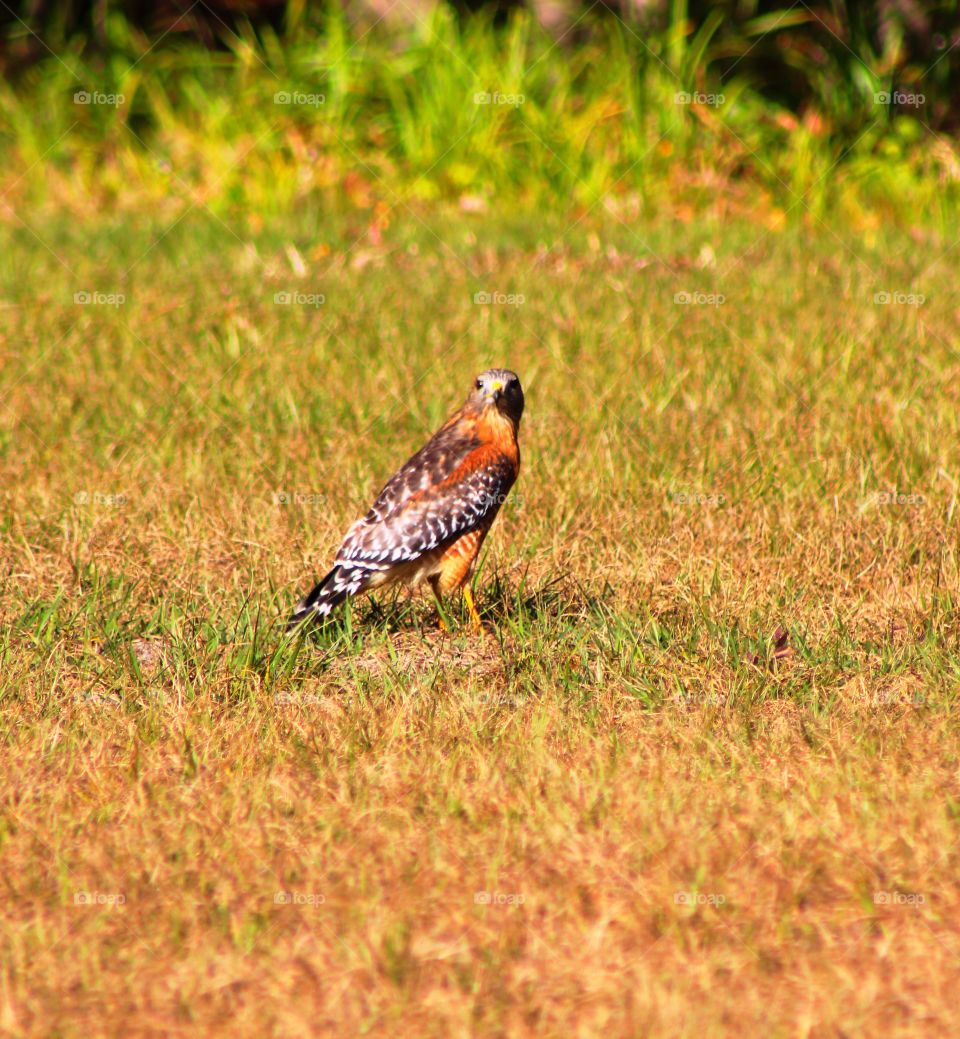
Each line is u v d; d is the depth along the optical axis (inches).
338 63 1135.6
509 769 338.6
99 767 343.6
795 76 1175.0
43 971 268.2
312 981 264.4
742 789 328.2
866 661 397.7
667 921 278.4
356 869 299.4
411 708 371.9
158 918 284.2
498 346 710.5
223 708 378.9
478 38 1140.5
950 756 340.2
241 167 1090.1
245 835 311.4
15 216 1079.0
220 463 561.9
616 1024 249.6
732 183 1051.3
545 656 407.5
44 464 574.9
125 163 1160.2
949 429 576.7
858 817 311.6
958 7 1146.7
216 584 465.4
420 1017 253.6
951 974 261.9
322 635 425.4
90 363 706.2
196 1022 252.8
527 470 555.2
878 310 754.8
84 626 431.8
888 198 1023.0
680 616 434.3
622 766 339.0
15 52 1339.8
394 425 609.9
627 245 908.0
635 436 586.6
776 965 266.5
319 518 512.4
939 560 469.7
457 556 445.7
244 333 740.7
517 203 1050.7
